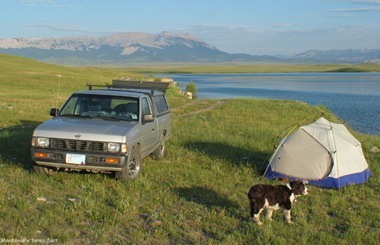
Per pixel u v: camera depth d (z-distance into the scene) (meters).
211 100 37.66
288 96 63.94
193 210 7.33
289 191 6.98
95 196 7.72
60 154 8.35
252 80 146.25
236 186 9.21
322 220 7.28
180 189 8.59
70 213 6.68
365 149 14.48
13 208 6.79
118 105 9.91
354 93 72.00
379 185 9.93
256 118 24.56
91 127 8.76
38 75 54.91
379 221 7.38
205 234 6.37
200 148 13.28
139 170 9.25
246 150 13.30
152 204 7.55
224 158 11.91
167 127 12.32
